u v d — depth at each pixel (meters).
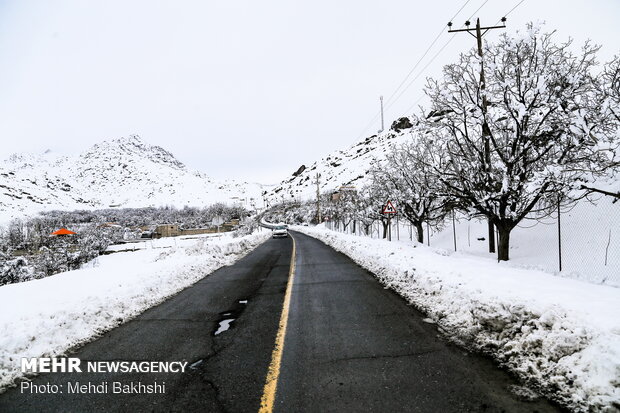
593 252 10.32
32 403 3.81
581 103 9.43
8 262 17.59
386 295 8.35
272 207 184.75
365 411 3.35
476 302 5.91
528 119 9.87
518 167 10.37
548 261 11.11
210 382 4.12
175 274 11.28
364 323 6.18
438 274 8.36
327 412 3.36
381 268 11.90
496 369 4.15
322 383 3.96
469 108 10.30
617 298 5.38
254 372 4.34
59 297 7.55
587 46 9.48
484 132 10.84
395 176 20.78
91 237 32.41
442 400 3.51
